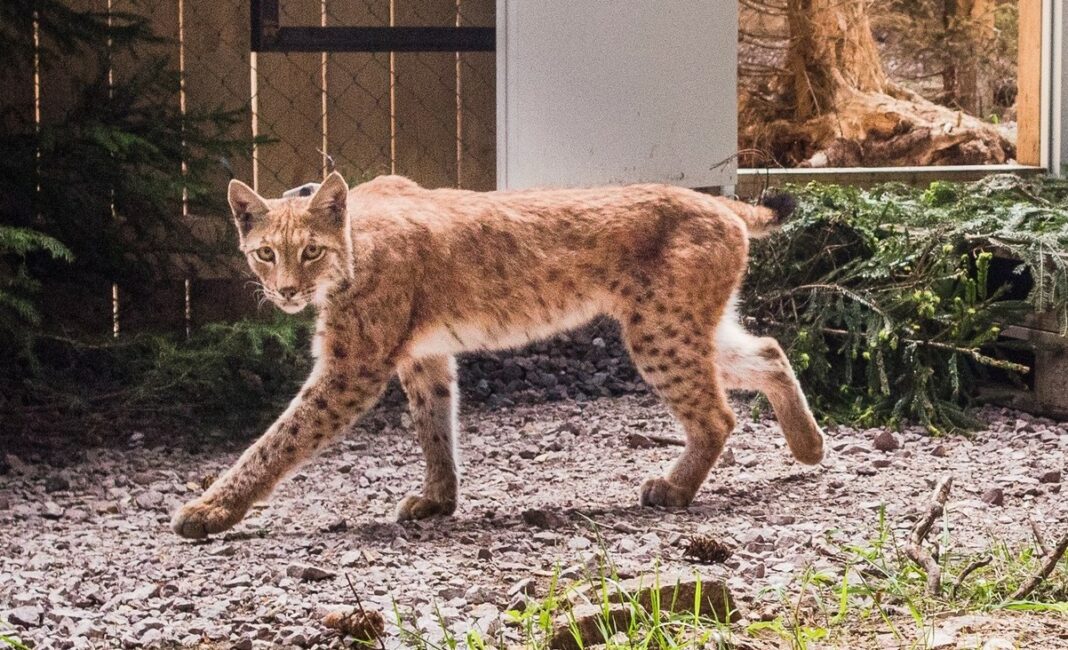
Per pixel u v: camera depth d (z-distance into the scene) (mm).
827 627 6293
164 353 10617
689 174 13047
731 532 8047
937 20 18016
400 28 12789
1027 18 15305
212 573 7270
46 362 11625
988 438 10516
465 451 10234
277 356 11492
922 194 13633
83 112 11234
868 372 11070
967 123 17672
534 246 8719
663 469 9641
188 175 11242
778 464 9719
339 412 8219
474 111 13391
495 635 6207
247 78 12586
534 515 8227
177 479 9500
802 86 17453
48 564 7426
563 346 12734
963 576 6684
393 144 13227
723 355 9094
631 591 6324
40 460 9961
